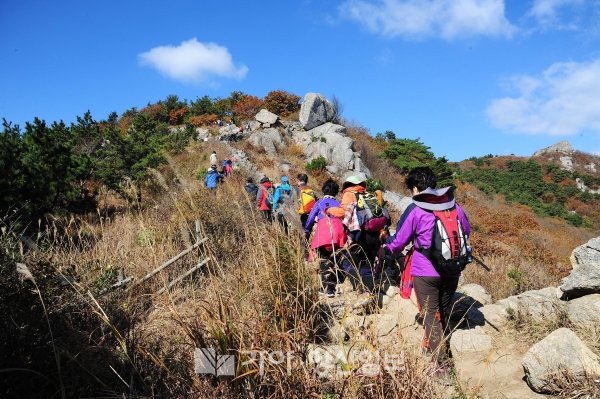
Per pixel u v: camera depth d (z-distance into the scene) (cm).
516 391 272
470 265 651
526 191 5209
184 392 238
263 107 3653
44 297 268
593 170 7494
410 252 338
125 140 1391
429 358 251
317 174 2197
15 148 754
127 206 947
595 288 327
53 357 251
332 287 408
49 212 747
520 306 379
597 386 247
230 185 866
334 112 3247
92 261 451
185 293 391
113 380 262
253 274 313
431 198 317
